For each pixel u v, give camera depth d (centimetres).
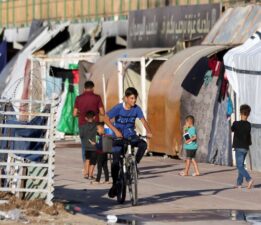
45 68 7075
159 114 5581
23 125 3241
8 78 7619
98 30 7700
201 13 6141
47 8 8819
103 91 6338
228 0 6194
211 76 5234
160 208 3381
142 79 5734
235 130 4031
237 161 4028
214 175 4581
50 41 7956
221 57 5369
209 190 3956
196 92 5300
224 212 3288
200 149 5300
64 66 7188
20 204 3161
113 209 3347
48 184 3228
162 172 4719
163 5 7062
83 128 4297
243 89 4744
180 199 3650
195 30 6197
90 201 3556
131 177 3456
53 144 3225
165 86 5516
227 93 5088
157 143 5628
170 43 6494
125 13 7588
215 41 5556
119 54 6469
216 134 5194
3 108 3281
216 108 5194
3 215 2978
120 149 3491
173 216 3170
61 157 5591
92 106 4453
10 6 9544
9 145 3281
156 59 5853
